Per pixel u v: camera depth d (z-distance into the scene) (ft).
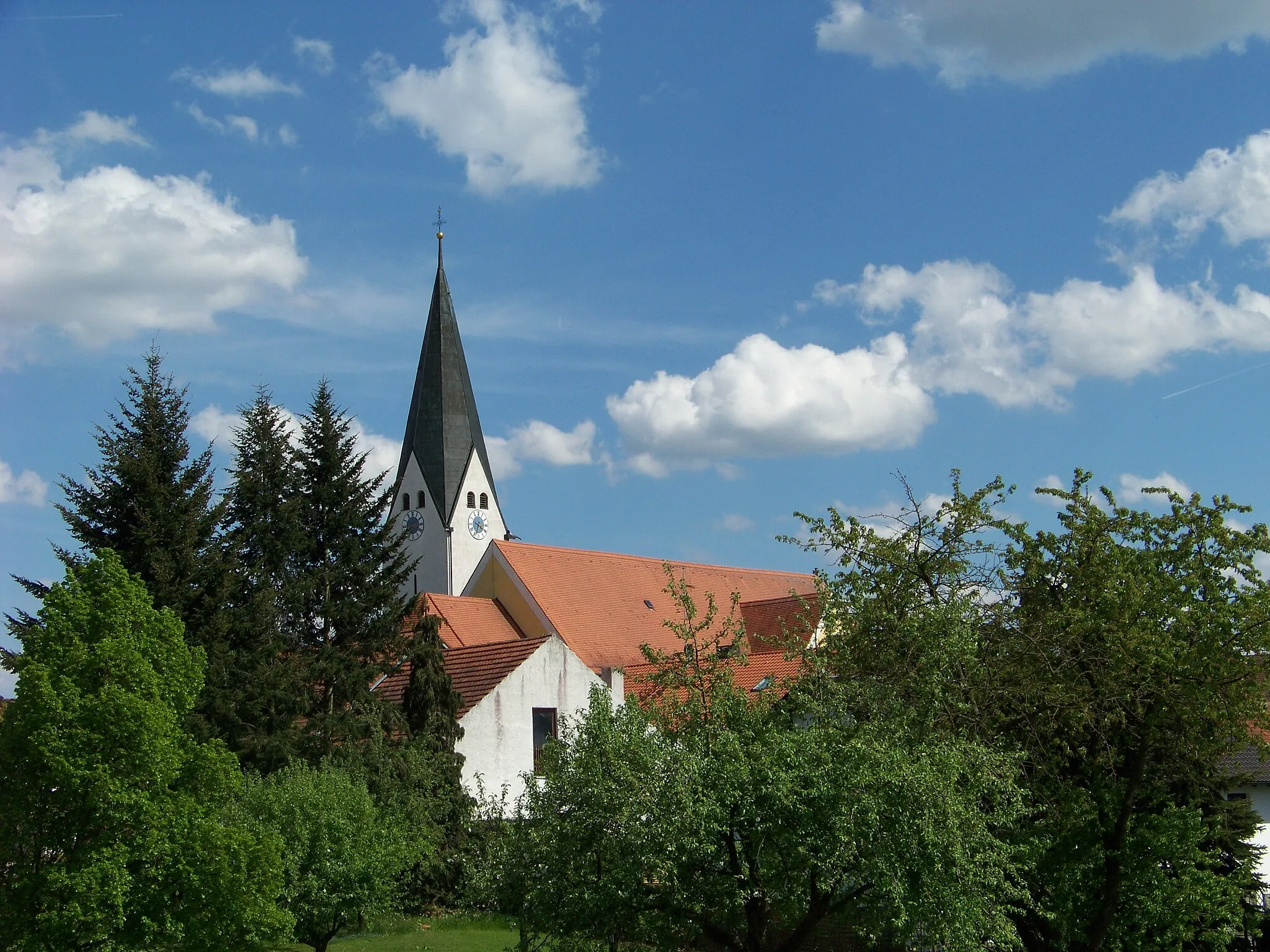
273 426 144.15
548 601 190.19
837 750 54.03
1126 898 70.69
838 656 65.05
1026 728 69.77
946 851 51.49
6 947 62.39
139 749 65.21
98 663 66.23
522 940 58.85
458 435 264.52
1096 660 68.59
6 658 106.22
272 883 67.21
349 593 133.90
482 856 92.27
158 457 114.83
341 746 111.14
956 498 71.72
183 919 65.51
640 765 53.11
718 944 58.29
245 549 132.87
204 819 67.56
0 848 62.90
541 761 58.29
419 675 116.88
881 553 69.36
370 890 82.58
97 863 62.69
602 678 131.85
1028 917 70.49
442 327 269.44
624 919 53.36
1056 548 73.15
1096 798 69.72
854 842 50.78
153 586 109.91
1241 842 85.66
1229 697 67.56
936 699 59.52
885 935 55.31
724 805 52.54
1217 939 72.59
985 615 69.92
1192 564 70.54
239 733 112.88
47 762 63.16
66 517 111.45
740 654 62.59
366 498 137.69
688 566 226.99
